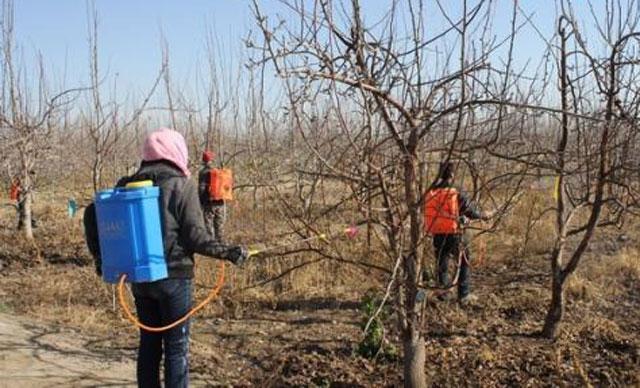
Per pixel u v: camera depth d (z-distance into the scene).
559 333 6.34
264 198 10.55
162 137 4.12
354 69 3.84
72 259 10.36
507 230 10.20
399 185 4.28
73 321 6.97
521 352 5.90
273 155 7.69
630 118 4.64
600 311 7.27
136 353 6.02
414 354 4.63
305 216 5.65
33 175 12.10
